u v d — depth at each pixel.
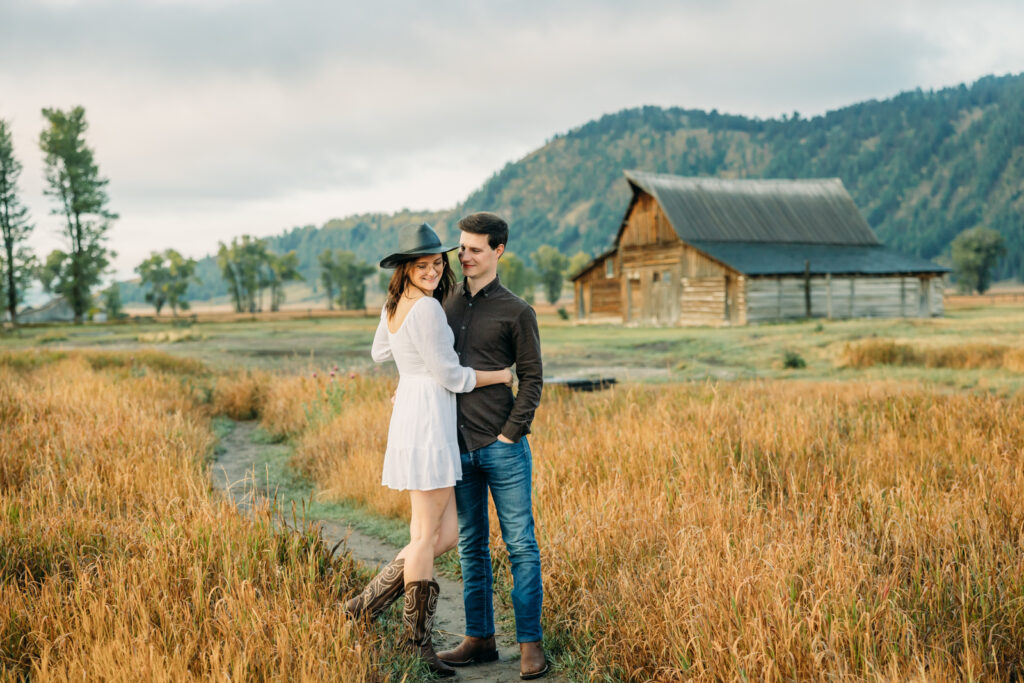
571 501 4.33
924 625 2.79
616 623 3.13
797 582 3.03
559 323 45.50
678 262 34.44
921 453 5.18
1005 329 21.20
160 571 3.20
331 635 2.79
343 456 7.09
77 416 6.99
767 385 10.63
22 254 57.88
